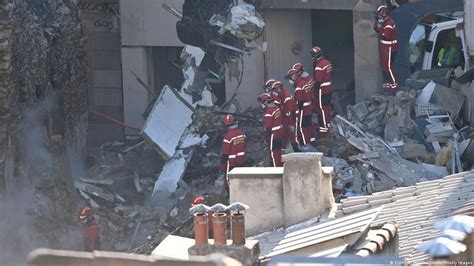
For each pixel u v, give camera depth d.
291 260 24.39
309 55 75.38
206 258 21.11
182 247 36.34
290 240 38.84
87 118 74.19
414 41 70.44
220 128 72.31
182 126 72.56
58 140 64.06
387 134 66.81
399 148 65.25
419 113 67.69
